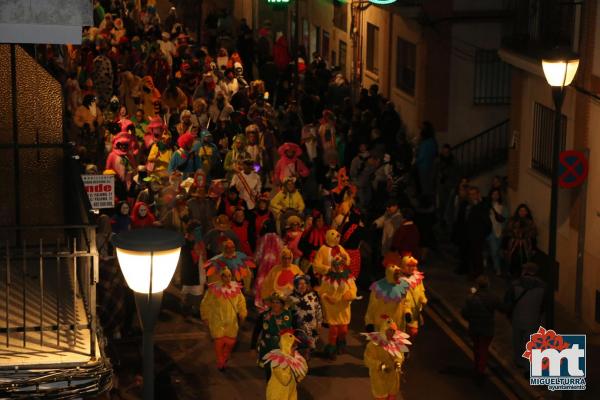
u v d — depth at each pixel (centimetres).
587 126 2273
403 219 2359
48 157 1719
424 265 2597
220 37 4456
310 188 2883
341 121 3316
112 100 3184
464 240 2505
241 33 4266
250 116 3092
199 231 2166
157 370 1997
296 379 1761
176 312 2253
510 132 2747
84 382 1288
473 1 3194
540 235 2547
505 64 3241
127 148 2627
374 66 3781
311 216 2264
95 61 3484
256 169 2808
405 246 2344
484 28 3222
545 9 2502
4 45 1688
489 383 1992
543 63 1831
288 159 2772
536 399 1919
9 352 1318
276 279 2016
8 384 1262
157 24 4494
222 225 2184
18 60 1717
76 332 1370
